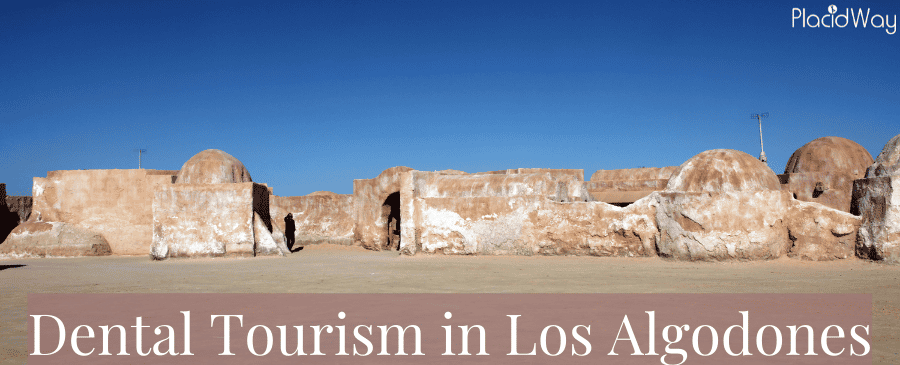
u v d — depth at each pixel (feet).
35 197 71.77
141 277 40.68
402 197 56.80
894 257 39.47
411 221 56.08
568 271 39.86
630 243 47.03
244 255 59.26
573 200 55.21
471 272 40.09
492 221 52.34
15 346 19.22
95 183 71.00
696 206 43.96
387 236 65.87
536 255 50.39
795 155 68.23
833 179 60.75
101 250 69.00
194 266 50.19
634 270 39.86
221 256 59.06
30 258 66.95
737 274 36.96
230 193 60.08
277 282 36.24
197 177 67.00
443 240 54.19
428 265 45.62
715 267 41.04
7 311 26.04
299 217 77.66
